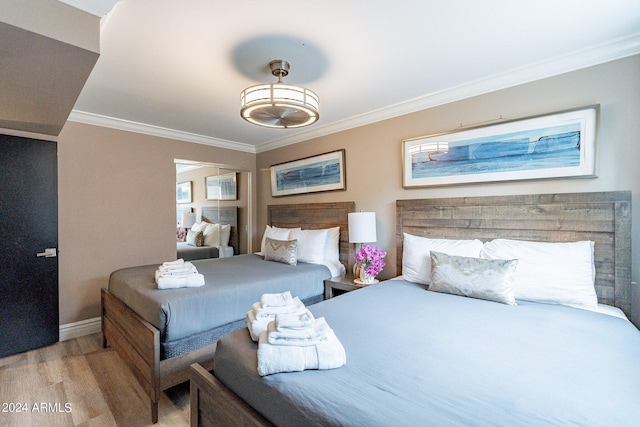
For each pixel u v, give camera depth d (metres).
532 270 1.87
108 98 2.65
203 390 1.33
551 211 2.06
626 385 0.96
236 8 1.48
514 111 2.25
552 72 2.08
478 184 2.44
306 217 3.86
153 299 1.87
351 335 1.38
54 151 2.82
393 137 3.00
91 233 3.11
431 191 2.72
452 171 2.55
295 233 3.55
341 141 3.48
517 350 1.21
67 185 2.96
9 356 2.56
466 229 2.46
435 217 2.65
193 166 4.06
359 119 3.24
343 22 1.61
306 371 1.09
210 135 3.99
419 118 2.80
